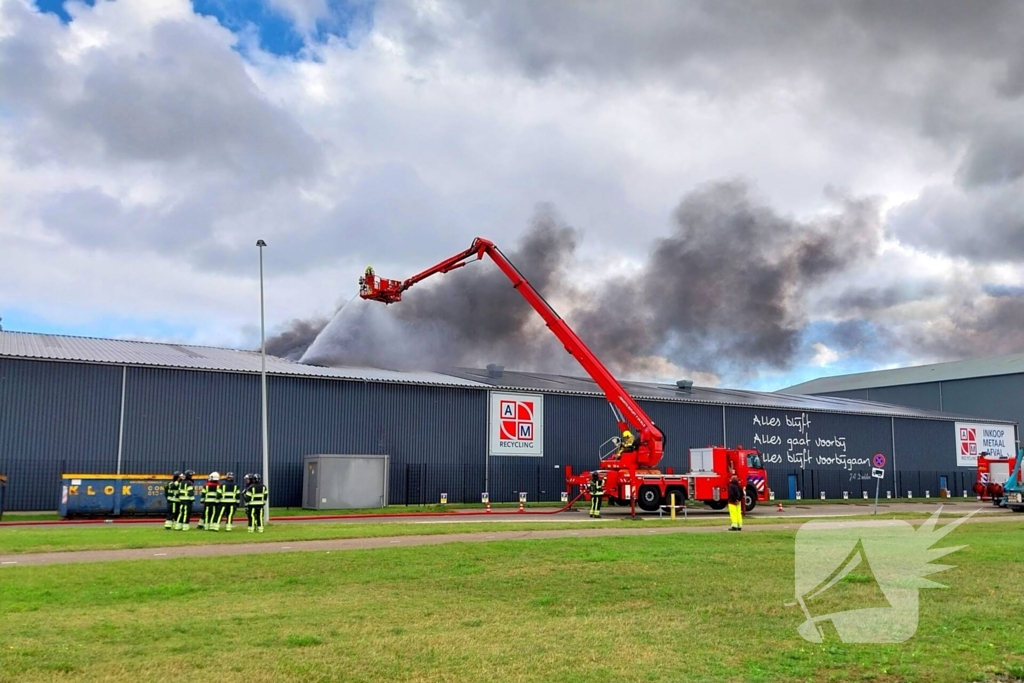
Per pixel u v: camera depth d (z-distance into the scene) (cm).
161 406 3644
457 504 4297
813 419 5812
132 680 774
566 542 2070
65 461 3422
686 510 4034
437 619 1086
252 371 3872
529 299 3784
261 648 908
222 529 2536
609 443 4891
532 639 968
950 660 891
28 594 1243
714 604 1209
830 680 814
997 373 8562
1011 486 4362
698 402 5288
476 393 4512
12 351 3447
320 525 2770
